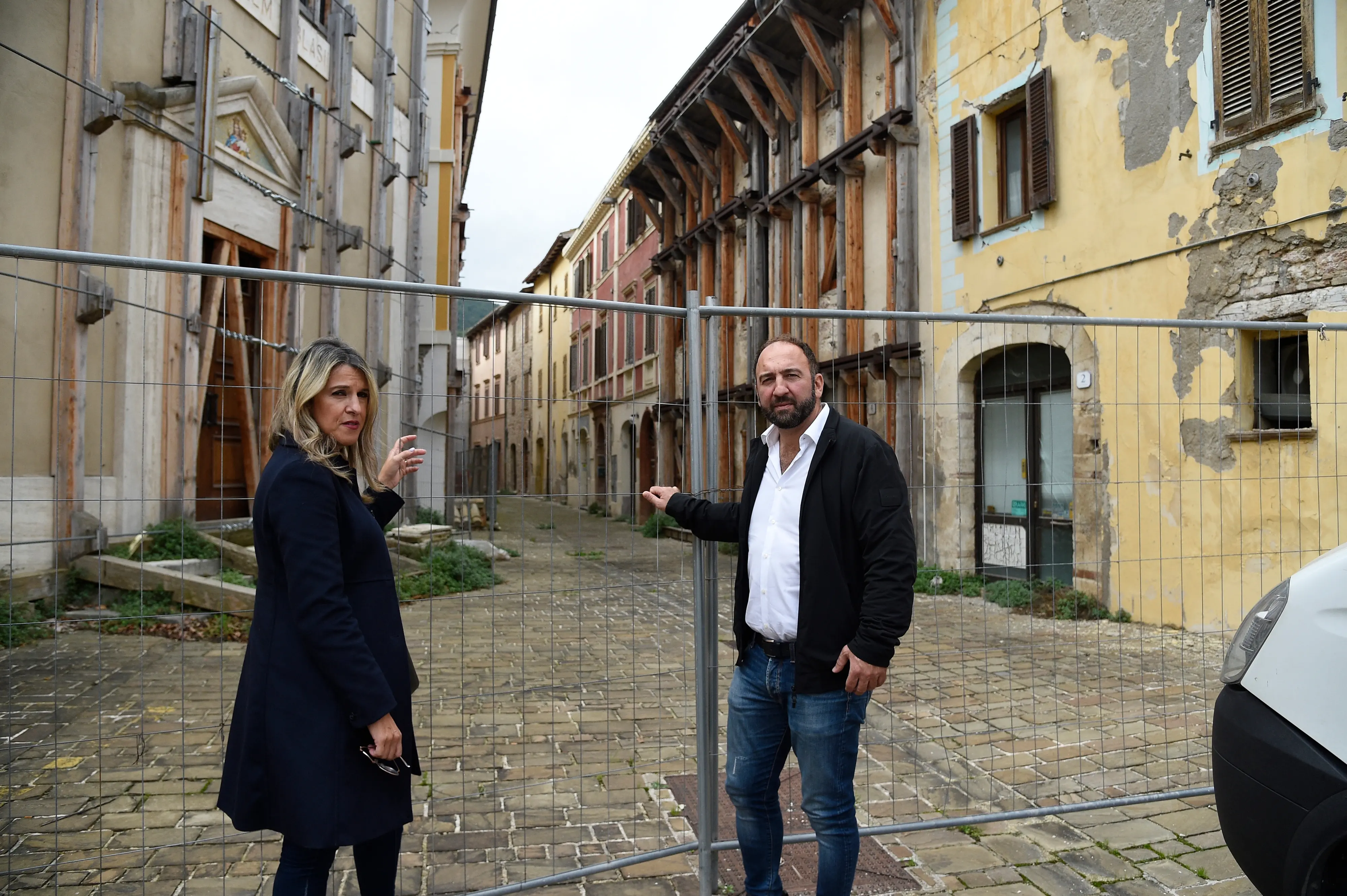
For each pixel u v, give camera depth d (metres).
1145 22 7.80
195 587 6.14
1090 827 3.27
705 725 2.82
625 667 5.45
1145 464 7.47
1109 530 6.15
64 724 4.29
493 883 2.82
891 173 11.38
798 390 2.40
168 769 3.81
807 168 13.23
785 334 2.52
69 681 4.90
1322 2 6.40
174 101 8.32
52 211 7.30
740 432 3.25
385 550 2.13
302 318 10.51
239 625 6.11
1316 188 6.44
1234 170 7.04
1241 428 6.91
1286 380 6.73
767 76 13.95
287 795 1.89
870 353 10.62
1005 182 9.85
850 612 2.30
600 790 3.69
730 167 17.30
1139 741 4.30
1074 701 4.96
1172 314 7.54
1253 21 6.83
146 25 8.38
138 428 7.39
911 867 2.94
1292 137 6.60
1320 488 6.30
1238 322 3.61
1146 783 3.71
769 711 2.49
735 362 16.33
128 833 3.18
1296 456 6.46
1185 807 3.46
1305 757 2.02
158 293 8.07
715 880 2.79
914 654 4.37
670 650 5.77
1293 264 6.61
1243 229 6.96
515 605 2.95
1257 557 6.68
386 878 2.15
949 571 4.04
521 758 4.09
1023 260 9.20
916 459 3.89
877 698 5.00
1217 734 2.28
